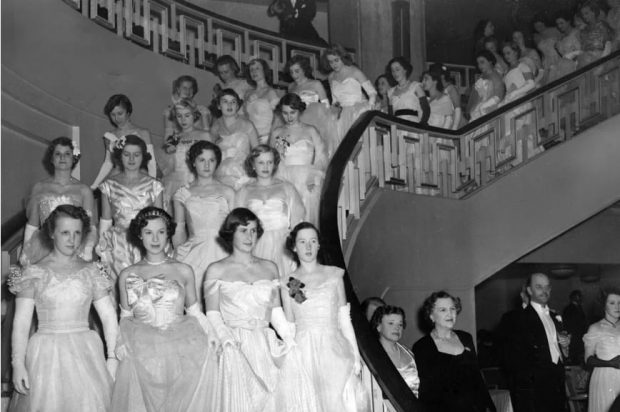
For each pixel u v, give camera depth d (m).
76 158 6.18
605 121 9.59
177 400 4.84
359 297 7.58
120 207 6.15
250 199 6.24
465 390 6.19
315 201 7.15
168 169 7.53
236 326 5.10
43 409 4.68
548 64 11.63
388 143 8.37
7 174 6.43
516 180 9.43
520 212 9.39
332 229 5.88
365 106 8.94
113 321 5.05
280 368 5.09
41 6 7.19
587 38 11.33
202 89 9.73
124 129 7.38
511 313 7.65
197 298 5.67
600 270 12.72
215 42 11.04
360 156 7.71
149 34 9.15
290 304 5.29
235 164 7.41
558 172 9.48
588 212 9.45
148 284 5.01
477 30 13.07
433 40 13.73
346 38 12.96
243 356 5.02
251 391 4.97
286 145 7.23
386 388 5.07
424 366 6.21
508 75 11.11
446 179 9.29
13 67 6.67
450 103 10.84
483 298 13.50
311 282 5.33
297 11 12.30
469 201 9.30
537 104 9.92
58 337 4.82
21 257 5.79
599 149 9.54
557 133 9.81
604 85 10.04
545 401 7.39
